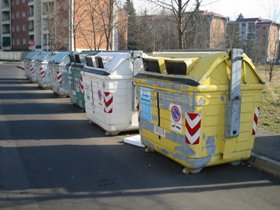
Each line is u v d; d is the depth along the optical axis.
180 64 5.05
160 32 27.47
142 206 4.23
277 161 5.40
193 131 4.95
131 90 7.56
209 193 4.61
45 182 4.96
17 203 4.29
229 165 5.65
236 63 5.01
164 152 5.65
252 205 4.28
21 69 35.03
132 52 7.48
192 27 13.73
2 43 84.69
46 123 9.04
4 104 12.22
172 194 4.58
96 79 7.89
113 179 5.09
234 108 5.09
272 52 21.83
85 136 7.66
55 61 14.26
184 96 4.96
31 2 73.75
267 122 8.30
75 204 4.27
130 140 7.02
